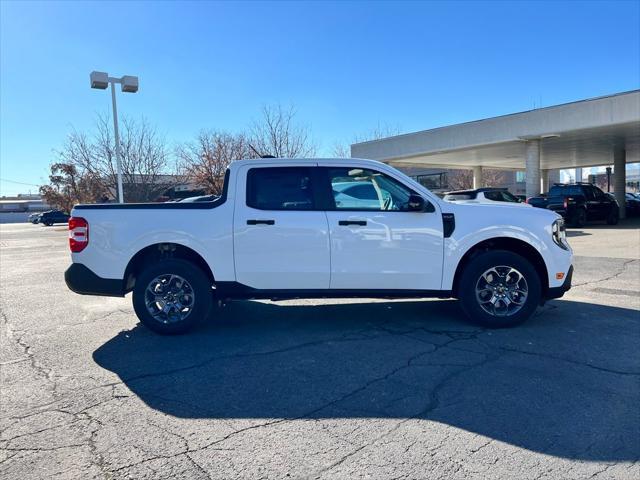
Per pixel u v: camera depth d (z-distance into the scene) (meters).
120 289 5.57
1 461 3.00
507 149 24.92
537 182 21.78
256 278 5.55
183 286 5.61
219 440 3.23
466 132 23.27
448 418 3.50
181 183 28.69
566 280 5.69
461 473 2.82
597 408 3.62
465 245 5.54
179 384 4.19
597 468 2.87
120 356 4.95
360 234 5.48
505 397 3.83
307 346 5.14
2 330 6.04
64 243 23.61
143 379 4.31
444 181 50.91
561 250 5.65
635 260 10.98
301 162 5.65
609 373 4.29
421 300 7.27
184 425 3.45
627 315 6.22
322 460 2.97
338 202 5.60
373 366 4.53
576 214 20.88
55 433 3.35
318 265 5.52
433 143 24.73
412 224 5.52
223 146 28.11
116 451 3.10
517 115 21.28
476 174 35.31
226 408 3.71
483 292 5.64
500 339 5.27
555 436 3.23
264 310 6.77
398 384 4.11
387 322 6.04
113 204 5.63
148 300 5.57
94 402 3.84
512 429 3.33
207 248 5.52
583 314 6.27
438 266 5.55
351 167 5.63
